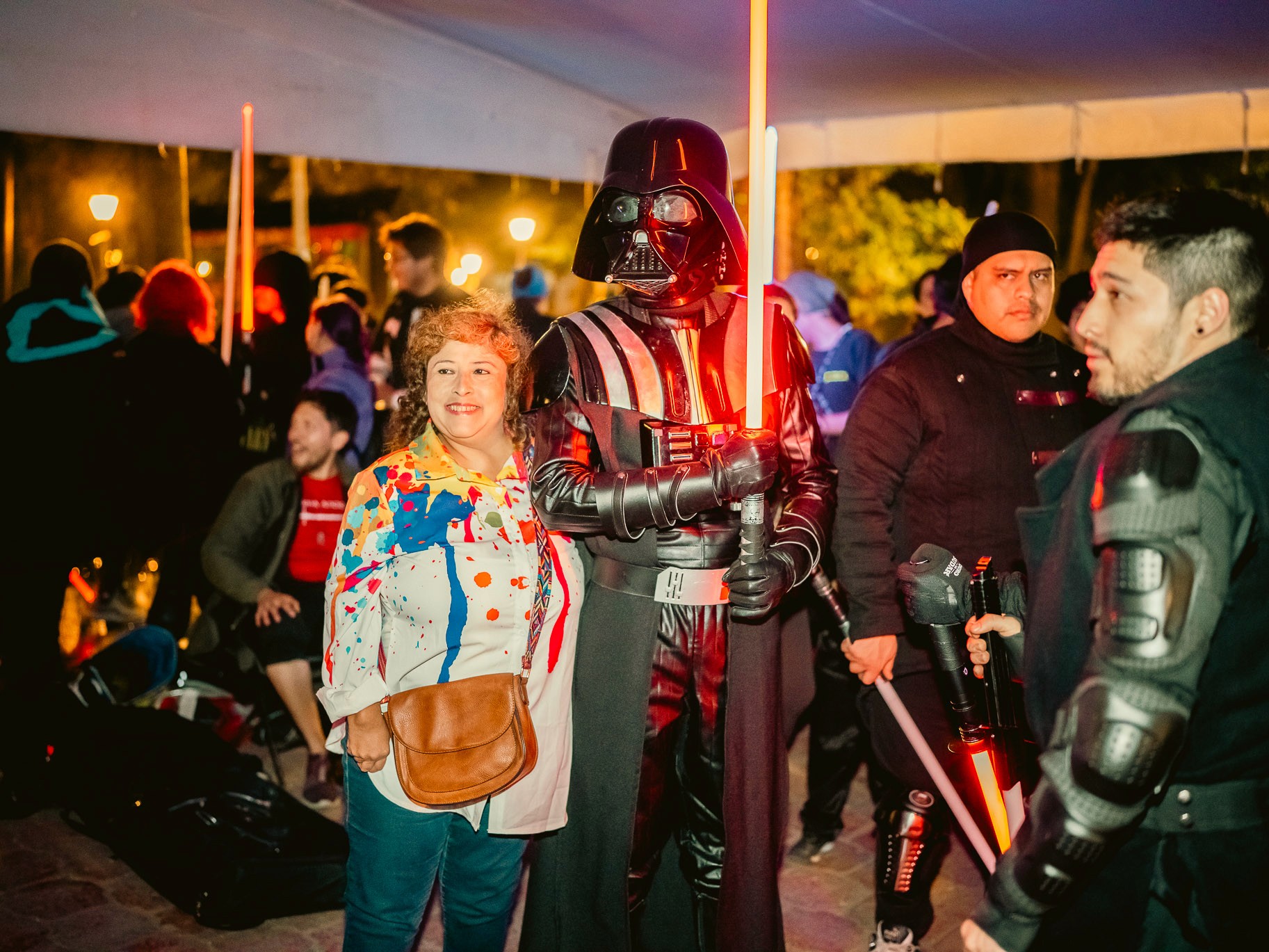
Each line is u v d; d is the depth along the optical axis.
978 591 2.07
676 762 2.41
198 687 3.98
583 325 2.33
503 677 2.13
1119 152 4.43
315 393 3.81
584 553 2.49
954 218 7.41
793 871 3.29
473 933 2.34
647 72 4.82
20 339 4.01
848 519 2.62
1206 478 1.43
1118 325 1.59
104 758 3.39
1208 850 1.55
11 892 3.07
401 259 5.26
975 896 3.11
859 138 5.13
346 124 4.84
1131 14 3.33
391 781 2.13
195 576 4.40
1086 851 1.47
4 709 3.66
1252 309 1.54
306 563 3.82
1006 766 2.16
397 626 2.13
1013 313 2.62
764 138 2.05
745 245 2.35
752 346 2.11
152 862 3.07
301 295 4.90
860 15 3.62
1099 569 1.48
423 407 2.22
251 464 4.74
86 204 4.82
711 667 2.32
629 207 2.29
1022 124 4.64
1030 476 2.61
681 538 2.31
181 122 4.49
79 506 4.05
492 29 4.57
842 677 3.31
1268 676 1.52
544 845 2.40
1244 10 3.19
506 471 2.26
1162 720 1.40
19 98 4.17
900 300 7.69
